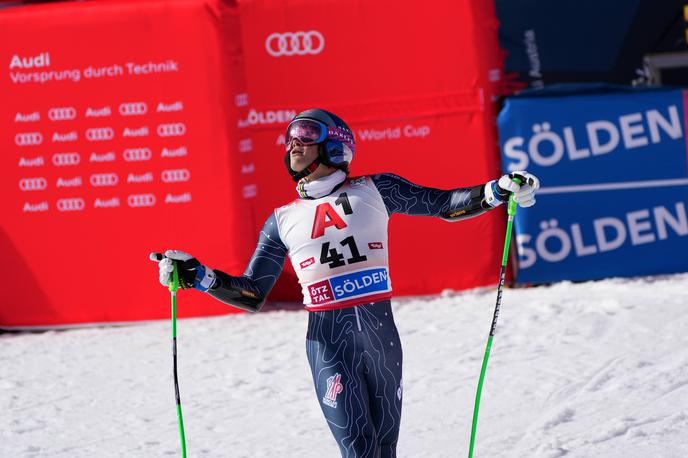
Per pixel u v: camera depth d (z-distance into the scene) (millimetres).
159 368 26422
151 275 33062
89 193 33000
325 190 13508
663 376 19875
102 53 32469
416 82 32562
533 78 33844
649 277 32406
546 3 33594
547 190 32375
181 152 32531
